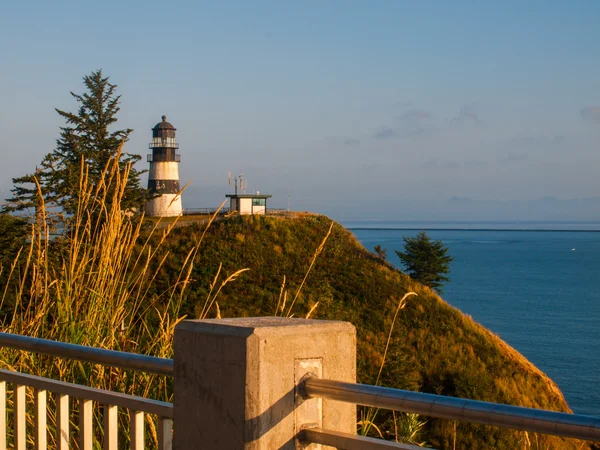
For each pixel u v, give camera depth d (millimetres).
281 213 37250
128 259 3645
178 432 1745
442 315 28641
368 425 3248
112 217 3561
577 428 1233
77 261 3590
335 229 34906
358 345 24344
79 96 30547
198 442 1683
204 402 1667
